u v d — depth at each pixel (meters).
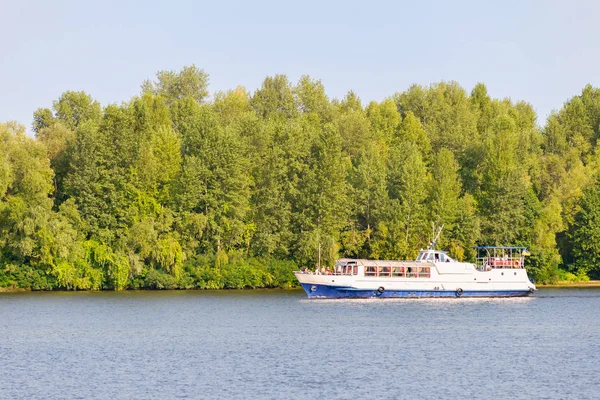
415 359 107.00
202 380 93.31
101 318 148.50
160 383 91.81
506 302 184.00
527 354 111.38
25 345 117.31
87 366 101.38
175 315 153.38
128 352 111.38
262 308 166.50
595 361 106.19
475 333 131.62
